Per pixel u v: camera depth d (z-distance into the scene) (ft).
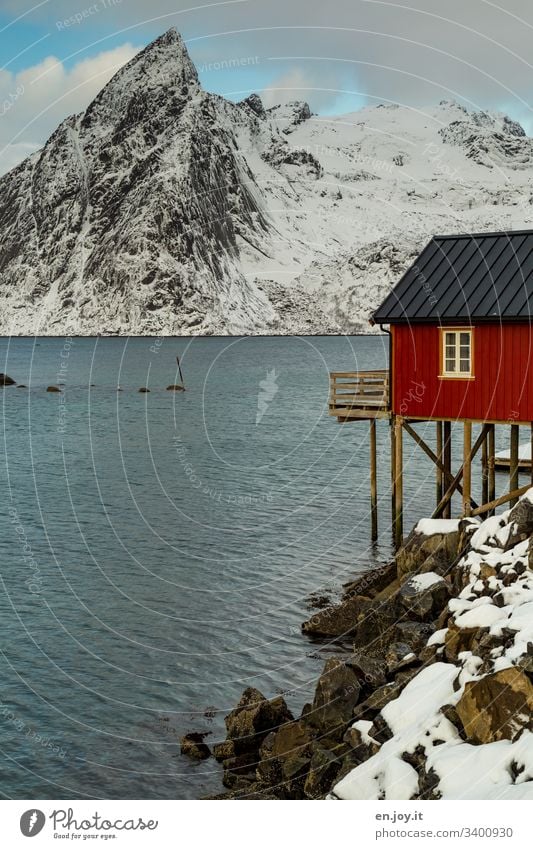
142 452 184.14
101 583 94.07
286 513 125.18
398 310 90.74
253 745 57.47
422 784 42.34
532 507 63.77
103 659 73.67
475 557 65.67
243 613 83.66
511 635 48.16
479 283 88.74
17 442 200.34
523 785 39.45
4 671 71.46
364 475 153.99
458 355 88.63
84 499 137.28
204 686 68.28
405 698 49.85
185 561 101.65
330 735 53.67
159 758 57.98
